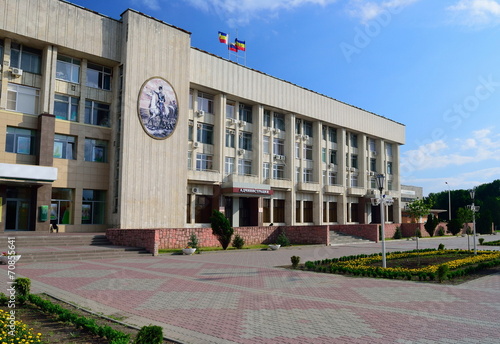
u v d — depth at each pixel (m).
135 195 25.72
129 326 6.83
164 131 27.52
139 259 17.78
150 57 27.19
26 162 23.84
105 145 27.23
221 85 32.19
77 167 25.69
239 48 34.75
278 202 37.75
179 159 28.31
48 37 23.81
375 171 49.44
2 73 23.12
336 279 12.72
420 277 12.73
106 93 27.20
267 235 28.83
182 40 29.27
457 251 22.23
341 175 43.53
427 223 40.88
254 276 13.05
